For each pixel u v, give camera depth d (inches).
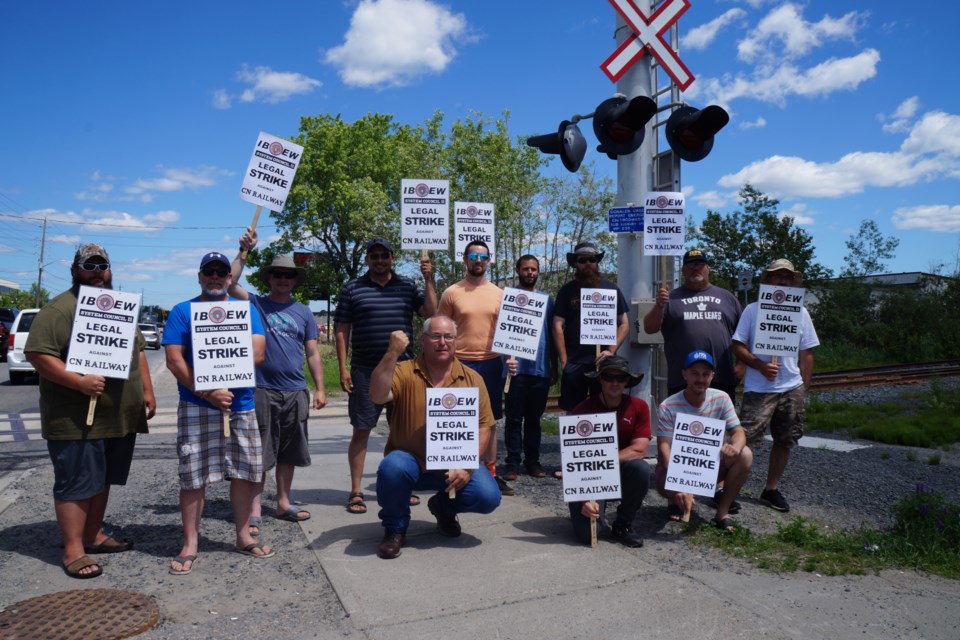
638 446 183.2
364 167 1565.0
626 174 267.9
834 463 292.2
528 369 257.1
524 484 250.5
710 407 196.9
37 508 218.7
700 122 238.1
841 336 1216.2
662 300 221.5
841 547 179.2
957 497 236.5
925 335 1141.1
